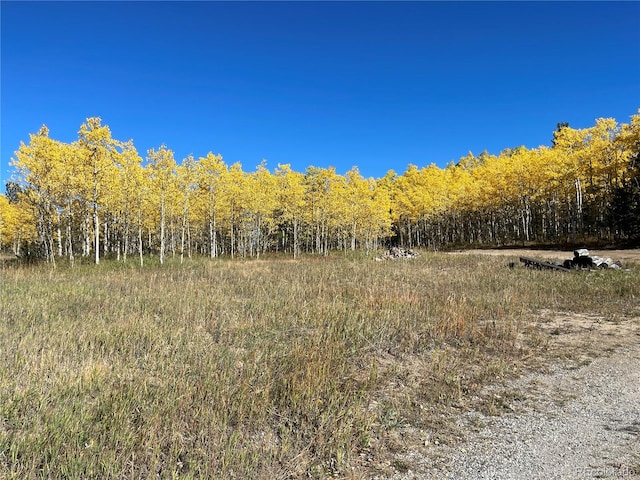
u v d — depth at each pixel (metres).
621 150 30.72
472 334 8.16
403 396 5.42
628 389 5.66
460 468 3.78
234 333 8.00
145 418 4.28
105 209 24.39
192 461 3.55
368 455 3.98
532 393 5.61
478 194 46.56
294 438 4.24
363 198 39.62
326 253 37.34
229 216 35.72
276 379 5.62
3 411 4.27
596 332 8.62
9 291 11.39
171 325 8.12
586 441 4.25
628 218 29.22
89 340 6.90
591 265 17.47
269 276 16.94
